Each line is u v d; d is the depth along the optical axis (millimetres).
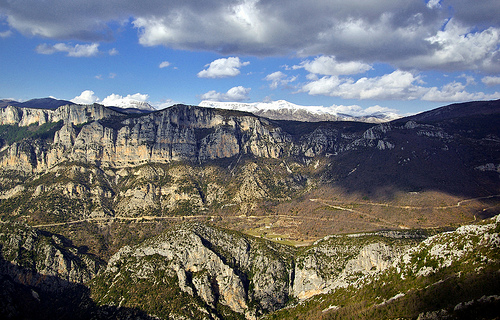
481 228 170875
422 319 153375
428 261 177625
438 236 187875
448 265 168250
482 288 148125
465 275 157750
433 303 156625
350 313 180000
